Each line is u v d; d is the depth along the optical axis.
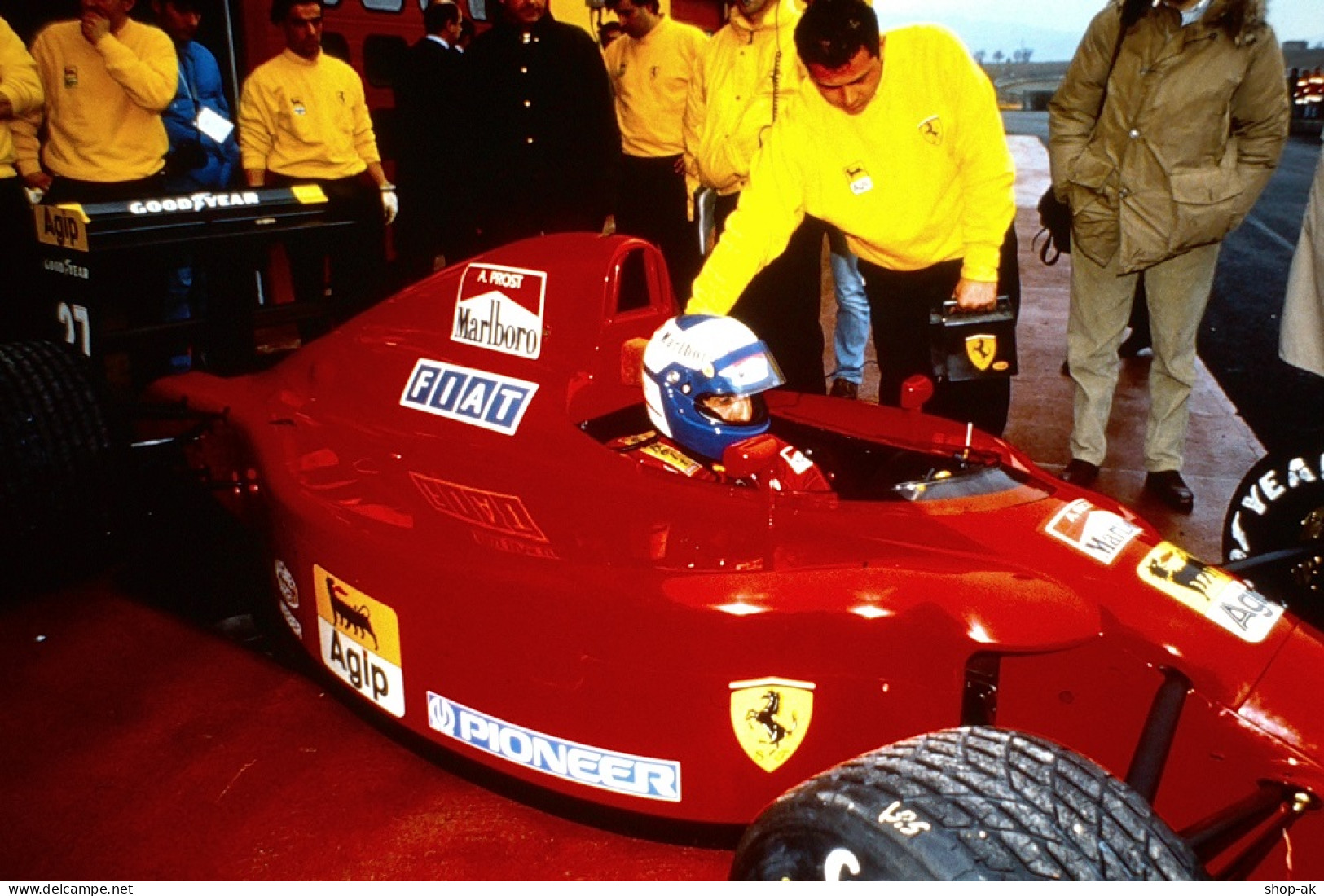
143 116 4.67
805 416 2.75
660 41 5.53
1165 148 3.62
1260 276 9.45
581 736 2.10
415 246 5.58
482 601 2.11
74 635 3.12
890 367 3.53
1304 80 25.06
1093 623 1.78
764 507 2.19
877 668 1.87
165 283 5.02
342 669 2.56
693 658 1.93
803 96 2.90
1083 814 1.36
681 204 5.82
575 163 5.13
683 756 2.02
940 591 1.85
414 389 2.78
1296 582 2.69
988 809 1.35
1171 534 3.85
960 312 3.08
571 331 2.58
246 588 3.32
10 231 4.23
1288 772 1.77
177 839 2.27
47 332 3.99
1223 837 1.61
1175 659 1.92
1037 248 10.10
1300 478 2.69
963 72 2.82
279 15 5.08
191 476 3.26
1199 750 1.93
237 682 2.89
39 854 2.22
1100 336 4.07
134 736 2.65
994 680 1.84
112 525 3.30
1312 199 2.96
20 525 3.09
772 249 3.13
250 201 3.80
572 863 2.20
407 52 5.53
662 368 2.43
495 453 2.51
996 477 2.33
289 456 2.75
